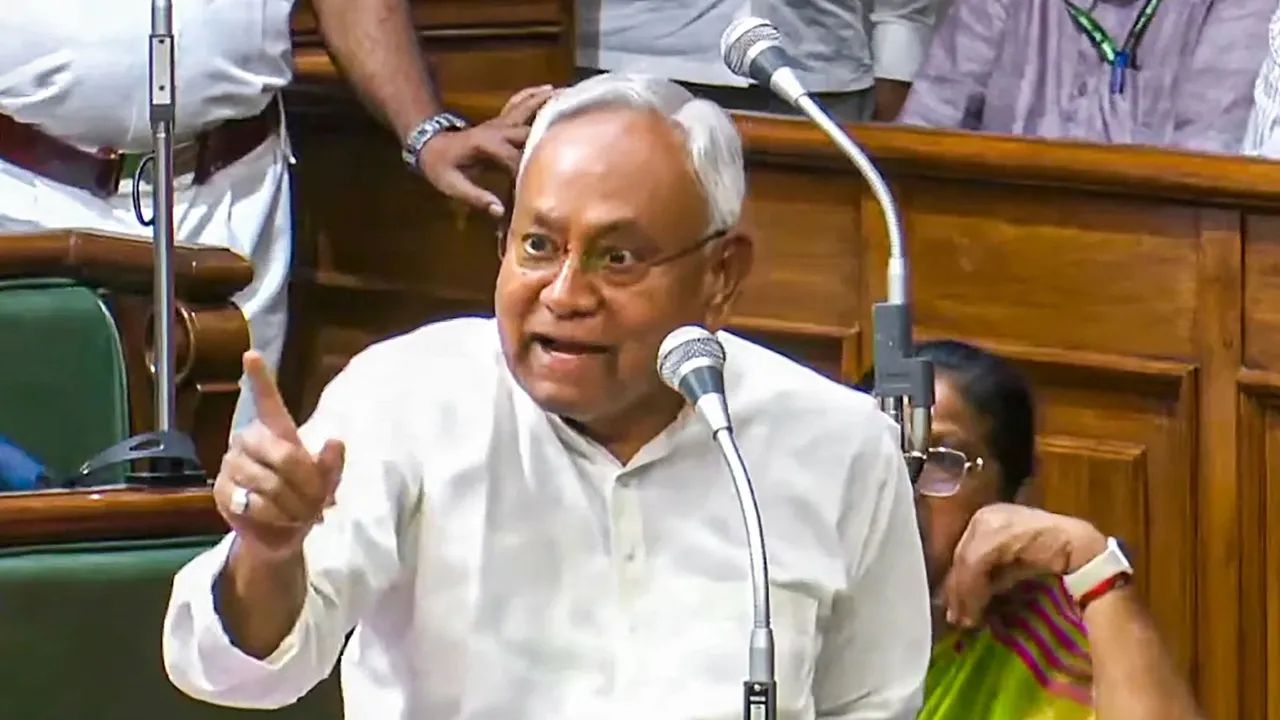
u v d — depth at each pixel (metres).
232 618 3.94
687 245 4.25
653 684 4.34
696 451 4.47
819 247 8.06
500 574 4.33
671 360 4.05
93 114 8.04
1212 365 7.69
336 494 4.11
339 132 8.80
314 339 8.93
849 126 7.98
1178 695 5.49
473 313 8.61
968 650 5.75
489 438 4.37
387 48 8.39
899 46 10.30
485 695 4.30
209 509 5.47
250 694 4.05
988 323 7.93
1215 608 7.73
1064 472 7.86
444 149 8.13
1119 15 8.91
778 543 4.48
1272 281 7.61
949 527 6.00
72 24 7.98
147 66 8.00
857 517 4.59
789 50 9.93
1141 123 8.82
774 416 4.57
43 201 8.15
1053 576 5.77
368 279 8.80
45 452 6.80
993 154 7.78
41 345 6.80
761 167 8.11
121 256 6.91
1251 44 8.68
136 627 5.36
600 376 4.25
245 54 8.18
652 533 4.43
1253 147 8.37
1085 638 5.69
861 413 4.66
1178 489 7.75
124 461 6.03
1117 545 5.56
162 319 6.23
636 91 4.27
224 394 6.88
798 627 4.45
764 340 8.15
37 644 5.29
